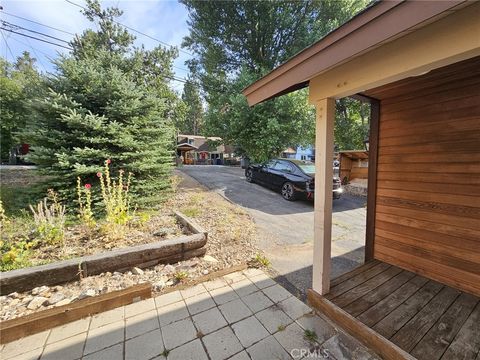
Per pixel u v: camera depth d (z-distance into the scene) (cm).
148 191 487
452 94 217
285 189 638
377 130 281
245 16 905
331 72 176
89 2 891
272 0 862
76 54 763
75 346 156
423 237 243
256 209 529
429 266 238
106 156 411
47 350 152
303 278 251
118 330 171
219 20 927
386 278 238
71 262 212
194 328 174
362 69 151
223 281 240
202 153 2831
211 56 1021
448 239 225
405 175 257
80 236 292
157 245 254
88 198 316
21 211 373
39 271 199
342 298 201
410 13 100
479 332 163
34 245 250
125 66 716
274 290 226
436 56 112
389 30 108
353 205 624
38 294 195
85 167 378
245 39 970
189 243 273
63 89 435
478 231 205
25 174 818
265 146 820
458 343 154
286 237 371
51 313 171
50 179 399
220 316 188
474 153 206
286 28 940
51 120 412
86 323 177
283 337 167
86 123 395
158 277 237
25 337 161
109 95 448
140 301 204
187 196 598
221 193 669
